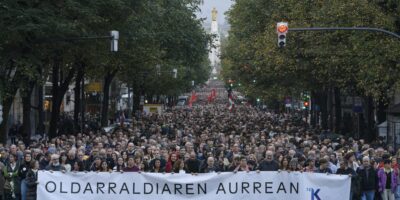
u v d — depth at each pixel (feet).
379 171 70.95
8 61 108.68
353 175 66.23
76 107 164.66
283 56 146.92
